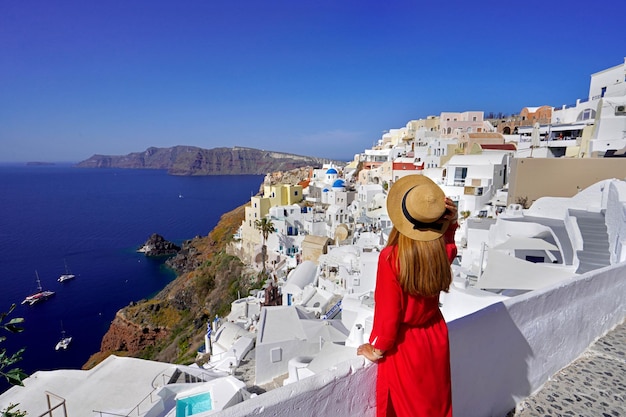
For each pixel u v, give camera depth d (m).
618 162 19.31
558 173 20.64
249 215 58.97
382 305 2.37
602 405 4.09
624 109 27.56
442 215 2.31
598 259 10.10
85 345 42.66
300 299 28.55
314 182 79.19
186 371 14.74
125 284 62.53
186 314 49.41
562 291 4.61
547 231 14.97
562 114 52.84
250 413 1.89
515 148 47.28
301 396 2.12
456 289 11.53
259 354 16.80
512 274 10.95
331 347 13.01
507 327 3.87
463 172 36.34
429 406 2.44
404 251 2.29
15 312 50.50
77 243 91.69
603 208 14.36
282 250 49.00
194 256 72.50
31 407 12.73
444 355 2.51
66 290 59.00
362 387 2.51
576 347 4.96
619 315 5.81
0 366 4.09
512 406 4.09
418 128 80.25
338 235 42.81
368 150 89.25
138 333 45.12
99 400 12.97
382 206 45.94
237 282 49.72
